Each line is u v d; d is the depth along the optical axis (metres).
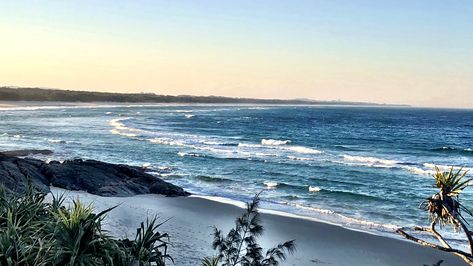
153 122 103.88
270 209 24.36
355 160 48.22
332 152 56.09
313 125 115.88
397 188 32.88
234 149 54.53
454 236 19.78
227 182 32.69
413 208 26.17
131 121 103.19
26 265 7.83
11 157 27.86
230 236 9.62
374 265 15.91
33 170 26.56
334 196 28.86
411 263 16.17
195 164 40.81
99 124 87.12
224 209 23.14
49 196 22.83
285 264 15.41
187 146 54.75
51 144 52.22
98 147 50.84
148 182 27.86
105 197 24.31
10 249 8.02
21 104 176.50
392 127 117.25
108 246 8.90
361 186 33.47
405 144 70.56
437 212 4.87
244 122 119.00
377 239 18.97
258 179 34.44
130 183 26.88
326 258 16.31
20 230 8.87
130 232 17.19
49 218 9.85
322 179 35.53
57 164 28.67
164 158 43.91
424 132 101.88
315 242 18.16
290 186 31.47
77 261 8.17
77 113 130.12
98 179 26.77
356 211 25.25
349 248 17.61
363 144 68.81
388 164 46.03
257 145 60.72
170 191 26.48
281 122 125.31
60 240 8.40
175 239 16.88
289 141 67.19
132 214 20.64
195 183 31.97
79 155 44.16
